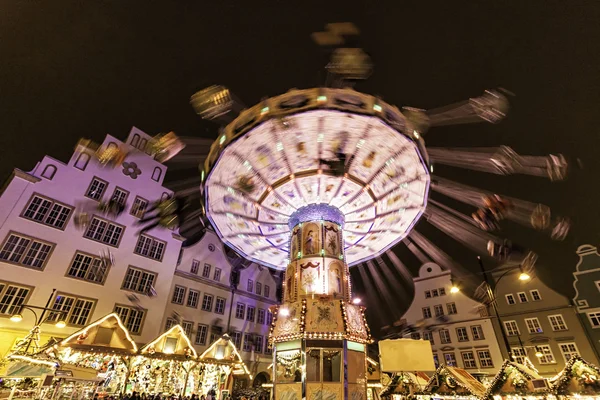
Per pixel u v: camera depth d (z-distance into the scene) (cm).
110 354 1506
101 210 2297
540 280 3067
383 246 1855
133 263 2362
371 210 1562
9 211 1877
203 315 2744
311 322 1206
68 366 1031
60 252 2016
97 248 2202
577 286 2942
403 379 1080
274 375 1222
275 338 1259
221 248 3166
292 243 1504
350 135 1211
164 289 2480
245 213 1541
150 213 2595
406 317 3572
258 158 1295
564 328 2831
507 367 838
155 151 1772
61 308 1928
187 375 1809
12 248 1842
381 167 1363
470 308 3253
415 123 1202
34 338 1467
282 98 1099
